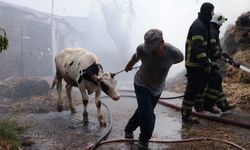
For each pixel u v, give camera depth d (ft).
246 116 23.68
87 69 22.62
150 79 17.35
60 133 21.39
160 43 16.07
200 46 21.08
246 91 27.53
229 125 22.22
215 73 23.27
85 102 23.39
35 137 20.54
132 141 19.36
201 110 24.23
